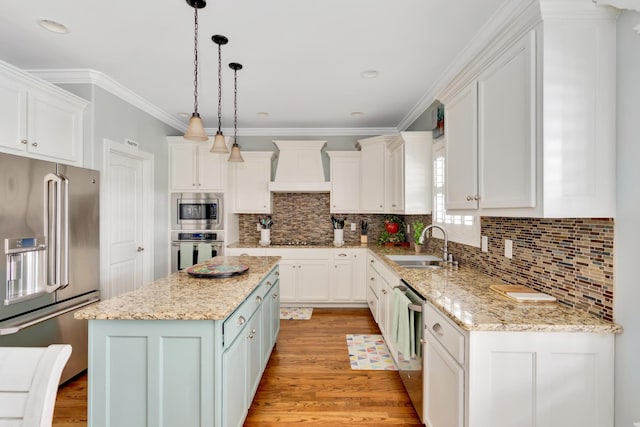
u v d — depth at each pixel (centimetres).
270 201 471
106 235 308
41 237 226
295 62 267
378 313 343
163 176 424
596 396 131
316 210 498
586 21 130
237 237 493
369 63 269
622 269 129
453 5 192
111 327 151
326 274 449
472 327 132
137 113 361
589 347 131
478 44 232
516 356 133
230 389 163
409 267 279
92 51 252
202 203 437
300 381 254
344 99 356
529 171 139
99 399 152
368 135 485
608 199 132
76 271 257
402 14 201
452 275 236
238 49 246
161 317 148
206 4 192
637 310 124
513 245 204
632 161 125
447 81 295
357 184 462
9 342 205
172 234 438
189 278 225
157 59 264
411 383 215
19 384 90
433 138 336
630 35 125
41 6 195
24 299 213
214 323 150
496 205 165
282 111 399
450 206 219
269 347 272
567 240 158
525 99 141
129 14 203
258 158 466
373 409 219
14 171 209
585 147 132
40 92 244
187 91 335
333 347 319
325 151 489
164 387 152
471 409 133
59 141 264
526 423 133
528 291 179
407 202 344
